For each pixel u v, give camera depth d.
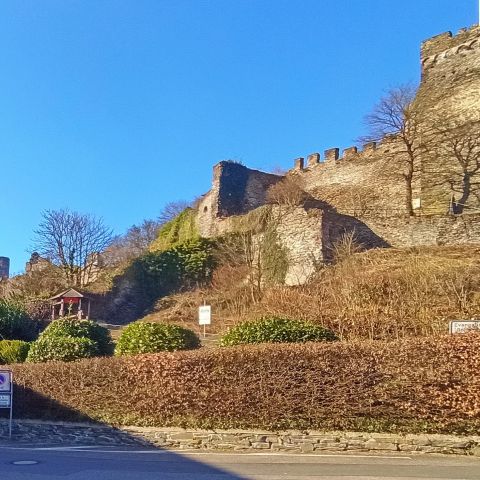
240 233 35.16
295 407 11.80
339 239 29.34
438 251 24.75
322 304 19.39
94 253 44.94
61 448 12.42
